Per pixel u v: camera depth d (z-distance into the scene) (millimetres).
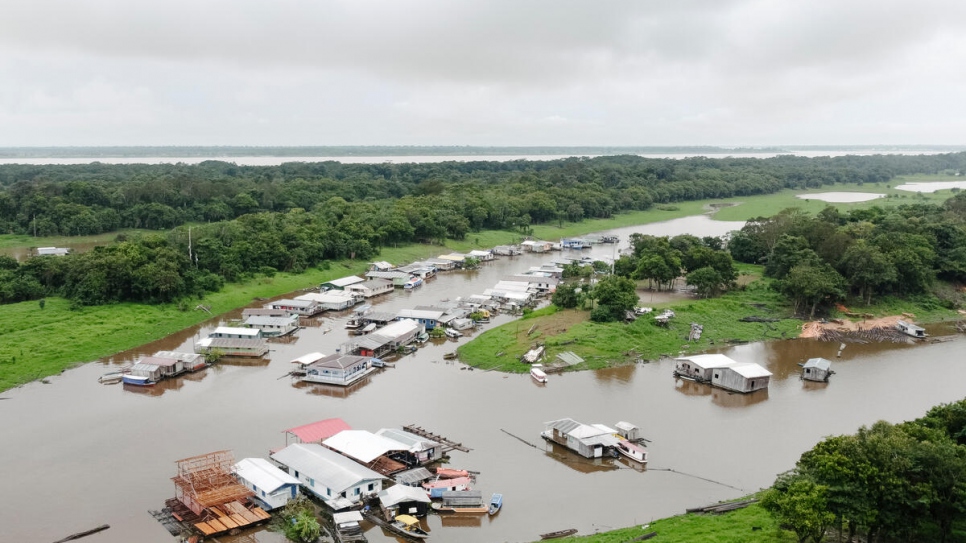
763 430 99062
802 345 142125
